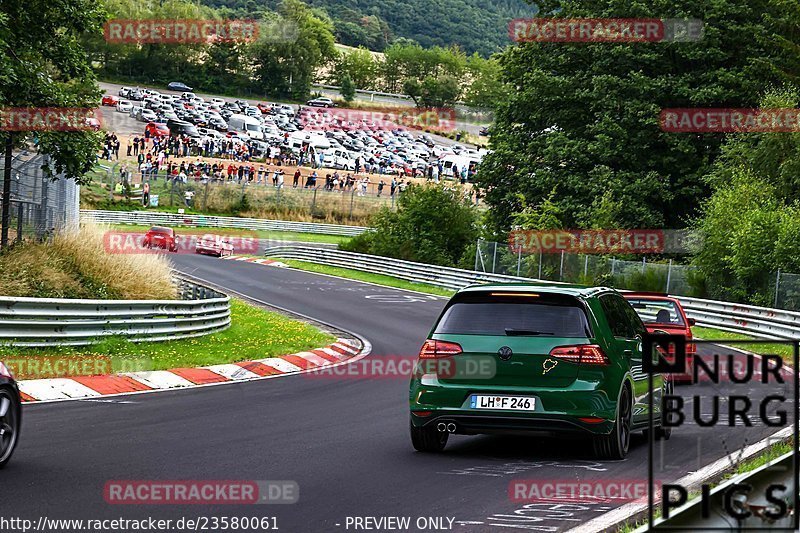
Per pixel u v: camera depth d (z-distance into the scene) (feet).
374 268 199.93
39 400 54.80
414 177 419.74
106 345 71.92
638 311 72.08
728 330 120.26
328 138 477.36
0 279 78.02
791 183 151.02
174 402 56.39
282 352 84.89
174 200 301.22
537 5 209.26
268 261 222.69
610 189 178.70
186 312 84.02
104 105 452.35
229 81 633.61
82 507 29.17
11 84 82.23
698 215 189.06
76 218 100.89
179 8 609.01
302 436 45.11
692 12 187.32
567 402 38.52
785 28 181.88
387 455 40.27
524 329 39.58
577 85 193.57
